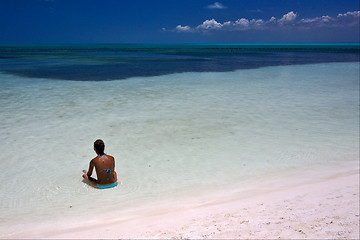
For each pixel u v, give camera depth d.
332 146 8.46
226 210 4.41
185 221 4.02
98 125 10.22
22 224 4.43
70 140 8.73
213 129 9.99
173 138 9.05
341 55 59.91
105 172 5.78
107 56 53.41
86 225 4.27
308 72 27.58
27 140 8.65
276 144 8.62
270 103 14.18
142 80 21.33
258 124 10.66
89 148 8.15
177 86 18.89
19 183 6.05
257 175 6.52
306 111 12.66
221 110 12.62
